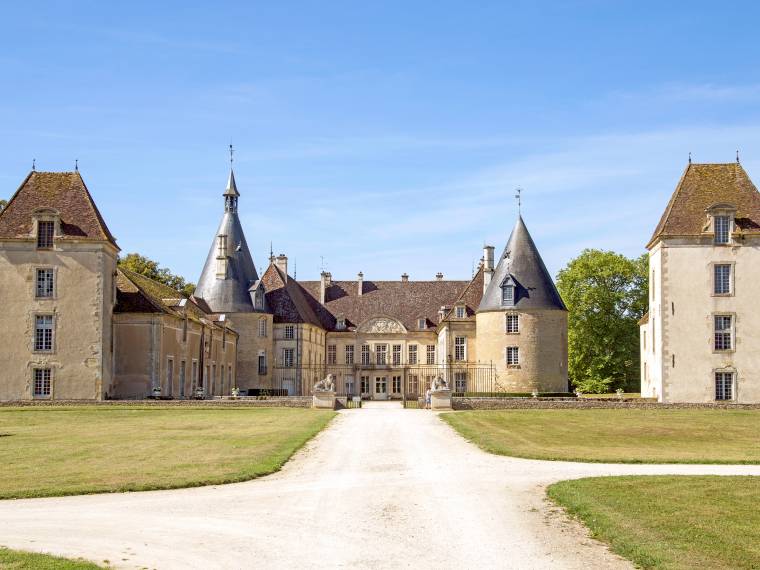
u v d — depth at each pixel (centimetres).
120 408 4147
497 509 1630
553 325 6203
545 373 6150
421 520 1537
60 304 4712
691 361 4847
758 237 4841
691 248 4881
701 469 2131
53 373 4684
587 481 1880
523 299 6191
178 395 5162
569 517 1559
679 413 4075
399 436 2972
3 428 3219
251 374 6819
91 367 4684
